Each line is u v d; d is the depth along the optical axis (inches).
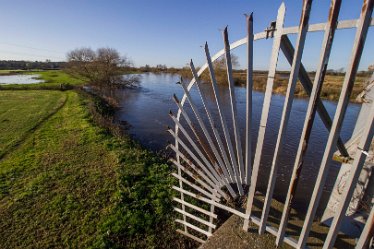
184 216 181.0
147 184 268.8
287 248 101.7
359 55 65.0
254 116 679.7
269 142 475.2
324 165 78.4
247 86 99.4
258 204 132.2
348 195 75.2
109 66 1164.5
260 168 367.2
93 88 1166.3
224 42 98.2
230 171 130.0
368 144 68.7
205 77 1453.0
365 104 97.5
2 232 192.5
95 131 441.4
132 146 390.0
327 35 69.1
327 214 117.4
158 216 217.3
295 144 465.7
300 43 76.4
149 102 930.7
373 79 94.7
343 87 69.0
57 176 278.7
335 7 66.0
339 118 71.6
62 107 695.7
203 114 708.0
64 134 438.3
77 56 1596.9
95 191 248.7
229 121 628.4
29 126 493.7
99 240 184.7
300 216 123.0
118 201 231.1
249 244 107.6
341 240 106.2
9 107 685.9
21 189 252.1
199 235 196.5
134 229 199.5
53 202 229.1
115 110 781.9
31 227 198.1
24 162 317.4
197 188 154.1
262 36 89.7
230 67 102.4
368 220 73.7
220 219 218.5
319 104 88.0
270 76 88.0
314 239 108.6
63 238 187.6
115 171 288.8
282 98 1010.7
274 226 116.1
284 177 342.0
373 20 63.7
